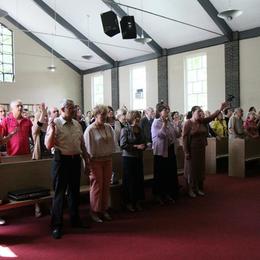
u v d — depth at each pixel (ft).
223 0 30.76
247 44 33.63
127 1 33.83
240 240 10.85
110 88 49.47
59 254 10.00
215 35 35.81
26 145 14.99
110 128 13.17
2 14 28.35
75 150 11.70
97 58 48.57
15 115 14.70
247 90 33.86
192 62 39.11
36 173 13.53
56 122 11.51
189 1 31.58
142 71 45.03
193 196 16.60
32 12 42.32
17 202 12.03
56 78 51.49
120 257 9.71
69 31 41.88
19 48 47.73
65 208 14.89
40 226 12.58
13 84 47.34
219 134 24.59
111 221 13.06
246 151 22.91
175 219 13.17
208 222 12.73
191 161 16.60
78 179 12.09
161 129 15.16
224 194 17.07
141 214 13.93
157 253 9.95
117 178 15.51
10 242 11.00
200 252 9.96
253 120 25.14
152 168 17.74
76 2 37.47
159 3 33.04
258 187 18.63
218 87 36.29
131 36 24.63
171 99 41.11
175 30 37.09
